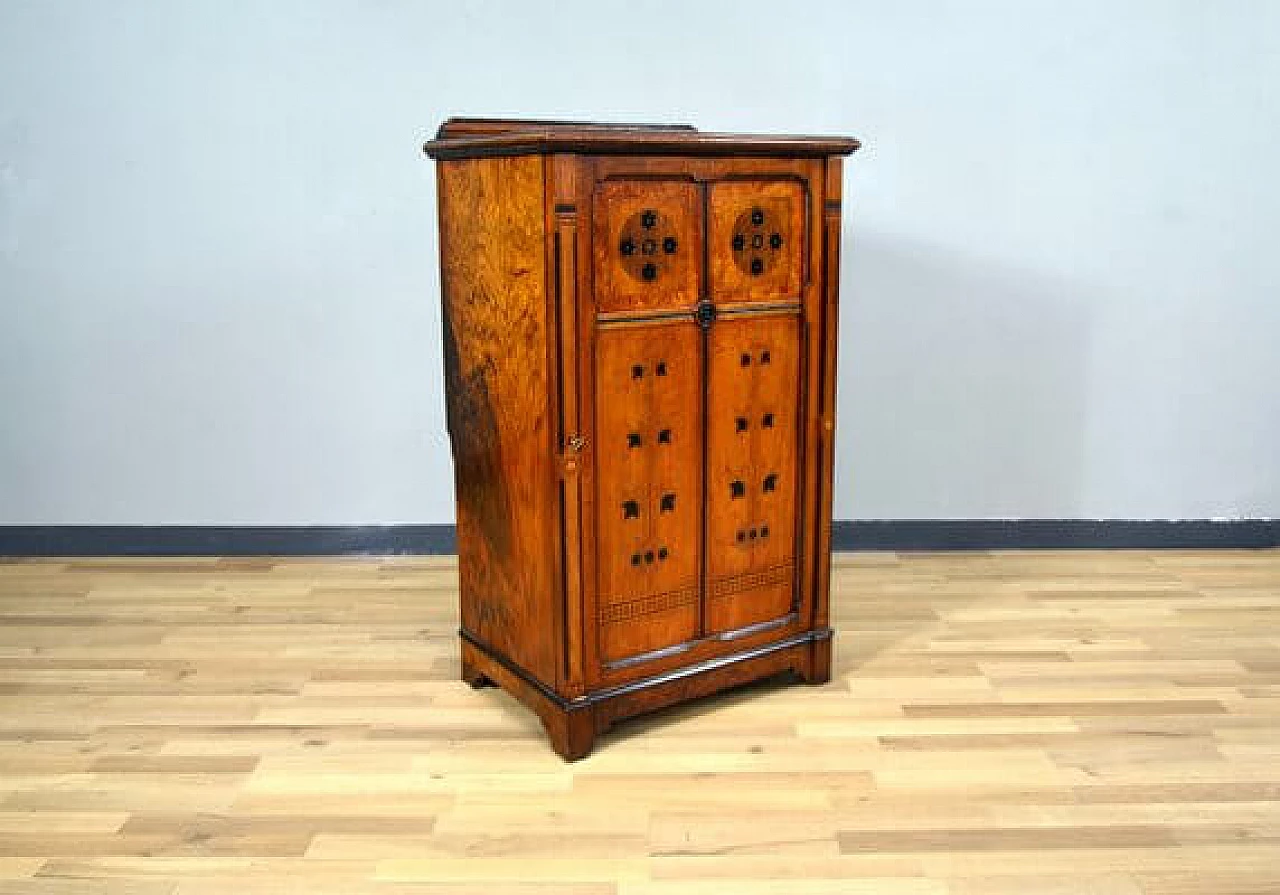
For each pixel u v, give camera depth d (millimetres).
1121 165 3730
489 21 3625
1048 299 3818
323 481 3898
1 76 3621
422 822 2322
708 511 2689
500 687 2939
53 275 3752
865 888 2105
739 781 2469
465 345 2709
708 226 2547
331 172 3699
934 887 2105
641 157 2408
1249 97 3686
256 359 3818
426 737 2672
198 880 2135
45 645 3197
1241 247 3779
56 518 3900
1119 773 2482
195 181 3699
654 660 2662
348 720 2756
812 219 2699
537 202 2346
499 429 2617
